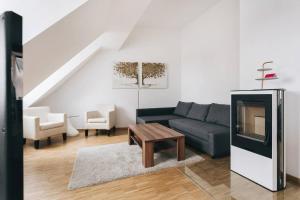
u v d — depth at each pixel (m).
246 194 1.86
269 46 2.32
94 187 1.99
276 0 2.23
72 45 2.53
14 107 0.95
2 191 0.93
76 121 4.93
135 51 5.14
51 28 1.80
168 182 2.10
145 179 2.17
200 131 2.99
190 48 4.87
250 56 2.59
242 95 2.21
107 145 3.52
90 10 2.14
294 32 2.04
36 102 4.44
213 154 2.74
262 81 2.35
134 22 3.17
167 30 5.29
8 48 0.93
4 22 0.92
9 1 1.58
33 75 2.38
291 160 2.12
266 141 1.92
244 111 2.32
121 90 5.10
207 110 3.84
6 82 0.93
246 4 2.64
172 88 5.37
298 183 2.05
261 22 2.42
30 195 1.84
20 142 0.99
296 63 2.04
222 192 1.90
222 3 3.70
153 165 2.51
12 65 0.94
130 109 5.15
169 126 4.18
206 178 2.19
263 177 1.98
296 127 2.05
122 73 5.08
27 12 1.66
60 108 4.84
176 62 5.36
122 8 2.65
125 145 3.51
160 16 4.43
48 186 2.02
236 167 2.32
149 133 2.86
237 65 3.40
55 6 1.76
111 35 3.82
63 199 1.77
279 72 2.21
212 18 3.99
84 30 2.46
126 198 1.78
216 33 3.90
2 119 0.93
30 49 1.83
